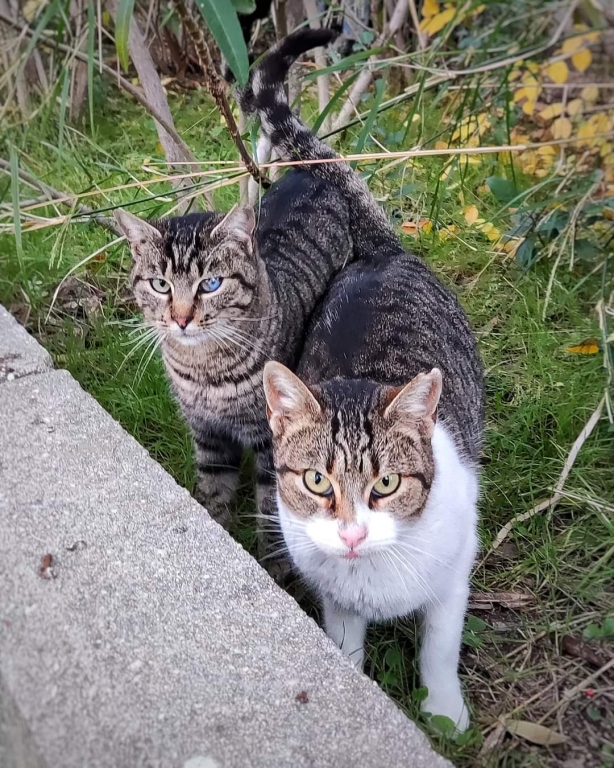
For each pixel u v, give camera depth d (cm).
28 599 40
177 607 40
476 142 80
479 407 59
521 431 66
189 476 65
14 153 64
